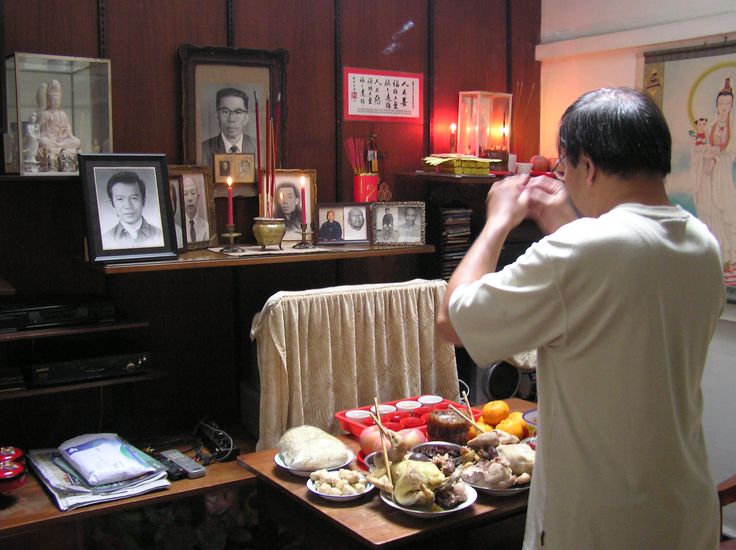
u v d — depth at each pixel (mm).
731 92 2990
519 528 2035
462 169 3135
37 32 2559
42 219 2629
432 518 1793
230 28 2893
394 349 2791
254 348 2910
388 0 3236
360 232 3029
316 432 2148
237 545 2748
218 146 2893
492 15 3537
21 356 2527
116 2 2680
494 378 3016
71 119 2500
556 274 1260
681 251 1282
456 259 3328
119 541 2572
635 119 1296
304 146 3100
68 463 2430
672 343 1282
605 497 1291
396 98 3295
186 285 2918
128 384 2691
